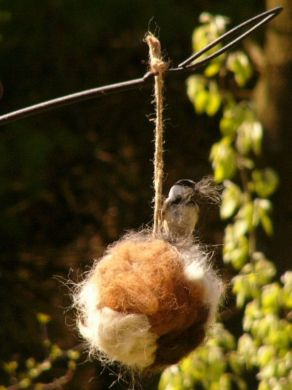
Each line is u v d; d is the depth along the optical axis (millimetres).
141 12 10461
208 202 4242
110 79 11547
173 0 10523
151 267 3801
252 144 6984
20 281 11172
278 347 6637
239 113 6949
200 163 11766
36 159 10273
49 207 11641
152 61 4309
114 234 11578
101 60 11445
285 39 8438
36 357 10484
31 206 11547
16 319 10797
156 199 4172
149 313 3734
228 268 8781
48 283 11203
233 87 9719
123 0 10445
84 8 10477
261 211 6895
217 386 6621
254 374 7883
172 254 3855
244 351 6711
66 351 9523
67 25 10680
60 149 10898
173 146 11836
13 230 11016
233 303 8367
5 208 10812
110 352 3832
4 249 11320
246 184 6996
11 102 10977
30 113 4402
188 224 4062
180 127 11859
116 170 11773
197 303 3814
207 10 10484
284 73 8469
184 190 4098
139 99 11828
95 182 11742
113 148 11805
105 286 3803
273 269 6875
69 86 11258
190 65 4418
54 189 11641
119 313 3754
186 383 6613
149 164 11828
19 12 10422
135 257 3846
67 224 11680
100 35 10867
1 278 11148
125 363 3938
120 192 11719
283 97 8453
